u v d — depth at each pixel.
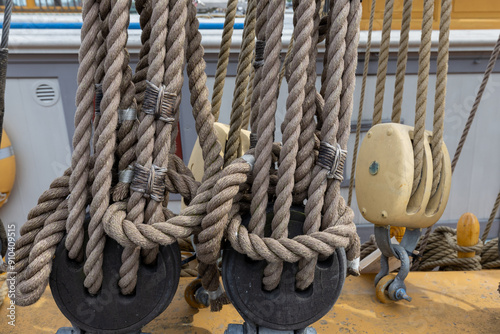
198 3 2.72
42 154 2.89
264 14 0.78
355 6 0.72
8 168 2.71
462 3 2.78
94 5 0.70
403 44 1.28
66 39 2.69
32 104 2.79
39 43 2.66
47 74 2.75
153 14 0.70
